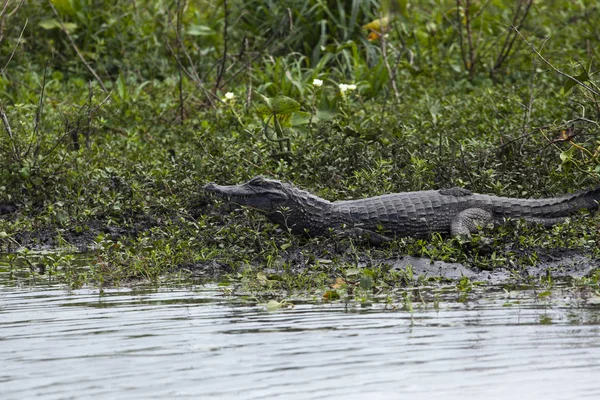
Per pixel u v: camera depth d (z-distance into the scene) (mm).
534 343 10297
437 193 16234
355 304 12461
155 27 29266
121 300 13039
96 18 28938
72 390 9180
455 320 11383
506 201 16172
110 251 15945
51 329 11461
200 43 28906
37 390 9195
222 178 18578
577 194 16328
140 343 10711
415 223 15930
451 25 29500
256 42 28094
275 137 20062
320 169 18656
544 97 23328
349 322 11414
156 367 9805
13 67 27609
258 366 9750
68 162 20031
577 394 8781
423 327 11086
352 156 18812
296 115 20969
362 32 27828
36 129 20750
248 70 26703
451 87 25719
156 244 15766
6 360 10195
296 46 28125
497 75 26781
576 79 17172
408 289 13344
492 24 29219
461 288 13156
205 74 27062
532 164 17906
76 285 14164
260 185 16031
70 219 18281
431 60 28234
